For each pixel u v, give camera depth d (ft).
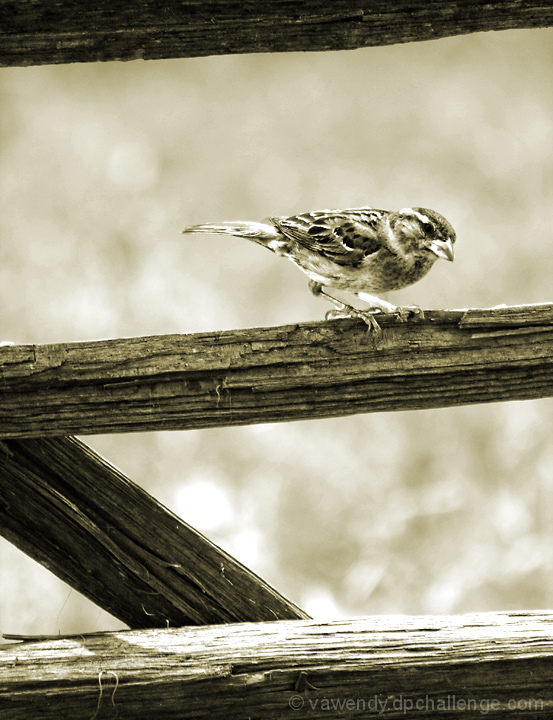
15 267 56.03
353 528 42.57
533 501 42.88
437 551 41.47
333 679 13.30
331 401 13.16
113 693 12.97
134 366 12.94
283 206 63.31
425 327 13.15
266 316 54.65
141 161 64.95
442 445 45.83
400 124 67.10
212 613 14.57
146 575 14.37
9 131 65.46
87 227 60.03
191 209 62.54
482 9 14.06
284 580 40.47
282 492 43.78
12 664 13.10
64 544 14.24
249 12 13.94
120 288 55.98
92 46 14.29
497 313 13.14
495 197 61.41
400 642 13.55
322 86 70.23
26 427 13.00
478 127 66.03
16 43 14.12
